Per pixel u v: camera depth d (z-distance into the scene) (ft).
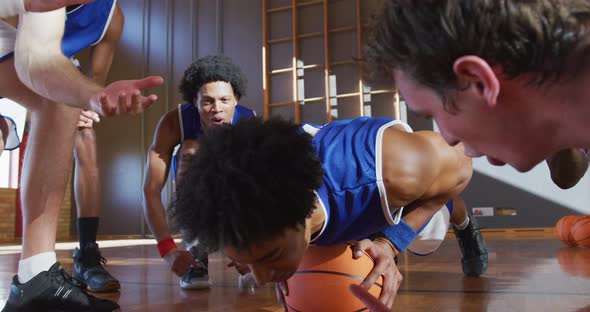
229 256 2.61
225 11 25.29
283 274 2.82
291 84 23.82
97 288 5.76
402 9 1.67
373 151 3.43
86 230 6.14
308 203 2.59
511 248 11.20
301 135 2.72
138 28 26.71
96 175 6.34
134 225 25.75
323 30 23.41
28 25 3.46
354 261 3.43
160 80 2.63
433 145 3.59
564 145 1.77
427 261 8.60
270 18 24.44
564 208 19.25
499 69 1.56
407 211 3.85
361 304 3.36
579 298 4.60
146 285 6.39
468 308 4.27
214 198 2.45
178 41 26.03
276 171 2.50
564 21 1.50
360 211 3.37
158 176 5.91
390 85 1.89
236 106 6.70
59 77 3.32
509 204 19.86
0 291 5.75
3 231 24.71
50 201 4.34
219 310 4.57
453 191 3.83
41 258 4.29
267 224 2.45
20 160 25.53
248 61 24.57
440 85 1.64
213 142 2.57
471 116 1.70
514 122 1.69
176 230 2.63
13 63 4.27
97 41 5.05
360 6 22.88
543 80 1.55
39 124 4.33
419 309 4.27
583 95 1.58
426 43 1.60
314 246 3.50
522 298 4.69
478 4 1.52
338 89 22.94
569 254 9.29
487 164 20.24
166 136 6.22
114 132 26.40
